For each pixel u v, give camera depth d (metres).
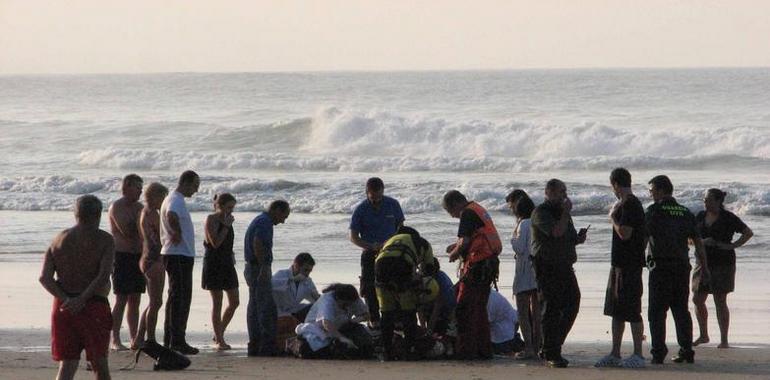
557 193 35.31
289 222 86.75
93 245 27.11
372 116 160.00
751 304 51.91
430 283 37.66
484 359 37.41
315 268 64.31
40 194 107.25
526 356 37.81
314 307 38.78
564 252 35.06
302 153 154.00
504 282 57.53
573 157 135.00
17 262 67.44
